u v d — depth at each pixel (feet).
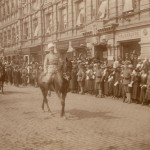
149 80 47.09
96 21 80.94
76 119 37.50
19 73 95.76
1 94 67.62
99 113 41.22
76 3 94.79
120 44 74.13
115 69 58.08
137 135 29.27
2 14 168.35
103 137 28.71
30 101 54.95
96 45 82.48
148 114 40.06
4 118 39.11
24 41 138.72
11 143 27.37
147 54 65.05
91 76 66.28
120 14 73.61
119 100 55.01
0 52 169.07
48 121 36.65
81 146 25.91
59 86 37.52
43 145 26.50
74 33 96.12
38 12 122.11
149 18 63.82
